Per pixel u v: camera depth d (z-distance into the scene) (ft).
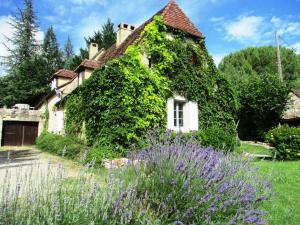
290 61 130.72
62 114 61.62
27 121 74.08
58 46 150.51
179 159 12.45
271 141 40.50
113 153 30.04
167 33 41.75
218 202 11.61
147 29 39.65
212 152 14.39
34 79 110.83
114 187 11.26
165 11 44.29
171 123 38.68
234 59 140.05
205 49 45.47
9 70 120.88
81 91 39.83
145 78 36.29
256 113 72.84
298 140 37.93
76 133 44.68
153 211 11.27
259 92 71.10
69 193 10.31
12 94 107.14
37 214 8.91
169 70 40.09
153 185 11.75
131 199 10.57
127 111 33.19
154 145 14.38
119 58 35.35
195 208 10.64
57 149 43.06
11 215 8.76
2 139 70.44
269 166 27.91
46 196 9.89
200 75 43.86
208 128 41.47
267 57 131.34
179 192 11.12
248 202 12.59
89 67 54.49
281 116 73.10
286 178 22.93
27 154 45.75
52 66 128.88
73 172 21.76
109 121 32.04
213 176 12.36
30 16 132.67
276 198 16.55
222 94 46.55
